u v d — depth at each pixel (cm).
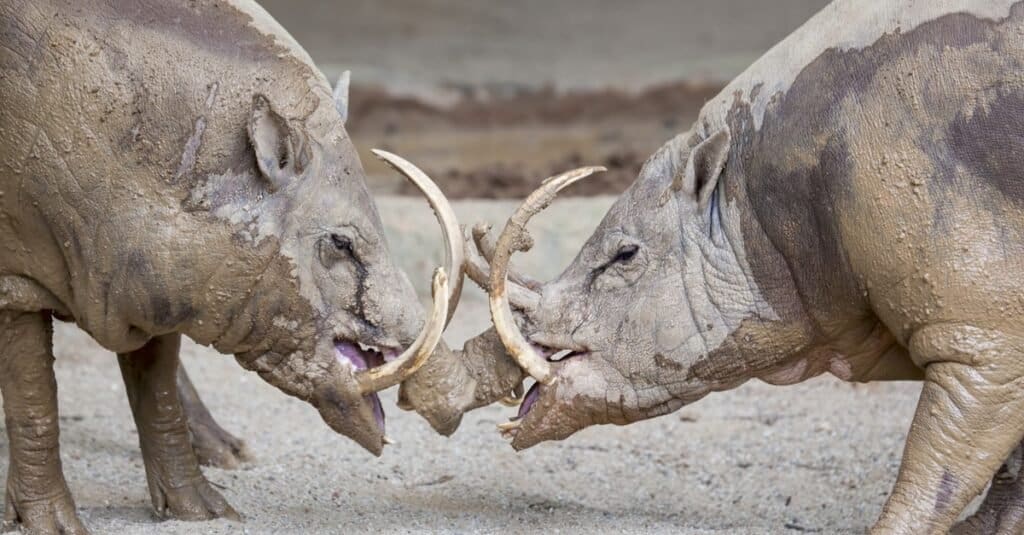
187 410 1800
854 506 1678
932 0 1376
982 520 1473
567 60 5456
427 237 2453
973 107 1324
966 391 1322
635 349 1452
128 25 1362
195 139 1360
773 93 1430
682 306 1443
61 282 1405
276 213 1379
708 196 1437
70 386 2142
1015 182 1310
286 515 1581
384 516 1580
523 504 1650
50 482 1453
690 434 1958
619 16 6162
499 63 5425
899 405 2062
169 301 1378
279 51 1417
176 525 1506
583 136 4062
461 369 1446
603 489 1738
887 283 1352
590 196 2769
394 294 1423
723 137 1420
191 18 1386
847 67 1391
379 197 2641
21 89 1345
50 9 1352
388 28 5922
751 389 2170
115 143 1348
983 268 1308
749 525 1595
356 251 1409
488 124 4462
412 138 4134
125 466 1775
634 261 1457
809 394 2133
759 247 1427
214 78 1372
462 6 6259
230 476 1750
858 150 1355
